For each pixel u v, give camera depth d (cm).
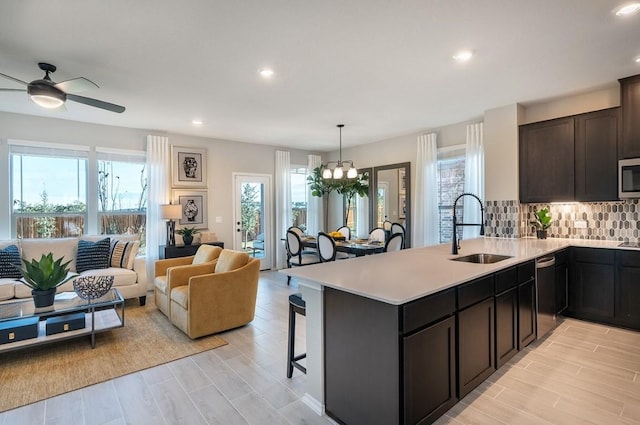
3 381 256
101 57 282
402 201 616
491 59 293
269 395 235
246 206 675
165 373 267
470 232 497
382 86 358
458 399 205
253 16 223
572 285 374
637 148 332
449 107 433
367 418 186
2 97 383
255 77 331
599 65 308
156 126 533
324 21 230
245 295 367
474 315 220
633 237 370
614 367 265
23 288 371
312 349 222
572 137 379
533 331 298
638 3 211
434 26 238
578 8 217
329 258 491
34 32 241
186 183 596
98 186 516
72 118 481
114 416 213
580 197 374
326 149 763
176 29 239
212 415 213
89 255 443
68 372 269
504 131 429
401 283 197
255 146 686
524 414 208
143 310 436
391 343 172
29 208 466
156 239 553
